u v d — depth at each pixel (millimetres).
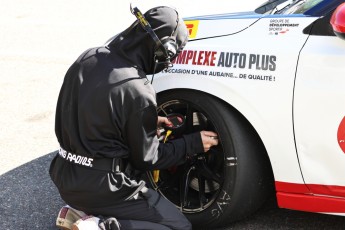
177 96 3258
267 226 3436
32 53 7340
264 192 3240
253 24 3150
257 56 3029
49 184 4098
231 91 3070
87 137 2793
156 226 2920
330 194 2973
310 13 3049
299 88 2910
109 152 2785
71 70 2887
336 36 2891
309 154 2953
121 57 2844
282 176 3047
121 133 2787
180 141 3006
